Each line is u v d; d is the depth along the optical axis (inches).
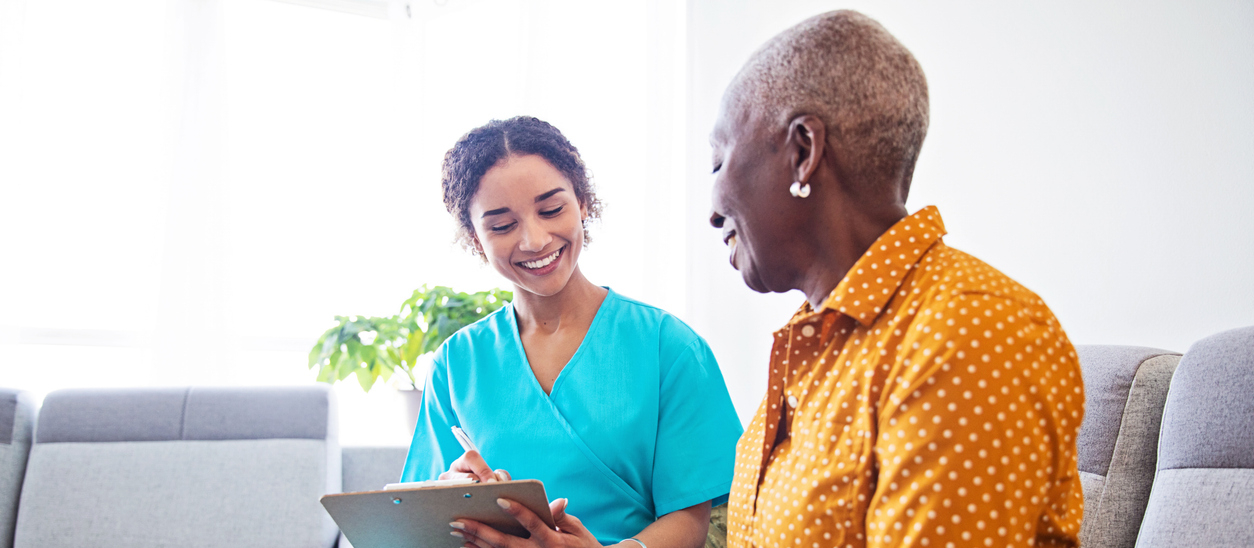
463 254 119.7
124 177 117.1
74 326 113.7
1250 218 46.7
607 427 48.8
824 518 24.8
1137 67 53.8
